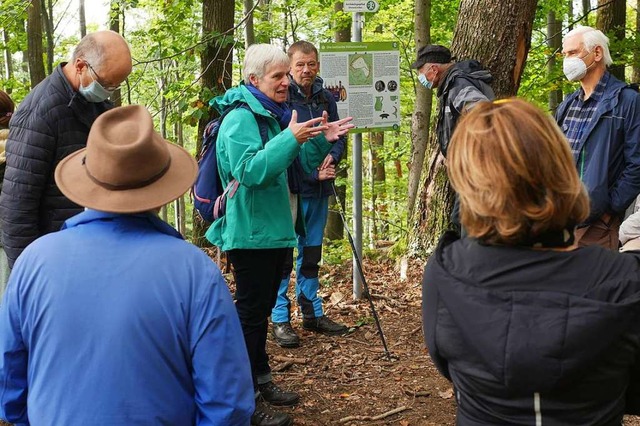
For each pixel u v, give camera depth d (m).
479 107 1.46
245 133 3.04
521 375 1.30
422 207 6.03
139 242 1.59
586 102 3.81
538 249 1.38
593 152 3.69
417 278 5.75
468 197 1.39
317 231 4.64
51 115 2.71
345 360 4.22
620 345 1.31
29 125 2.70
